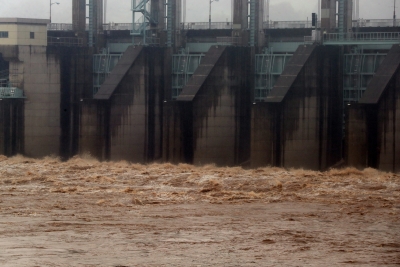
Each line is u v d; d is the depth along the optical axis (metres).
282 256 23.16
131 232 27.91
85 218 32.19
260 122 75.88
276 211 34.97
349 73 81.50
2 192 43.41
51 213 33.97
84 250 23.78
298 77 77.50
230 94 81.56
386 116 72.88
